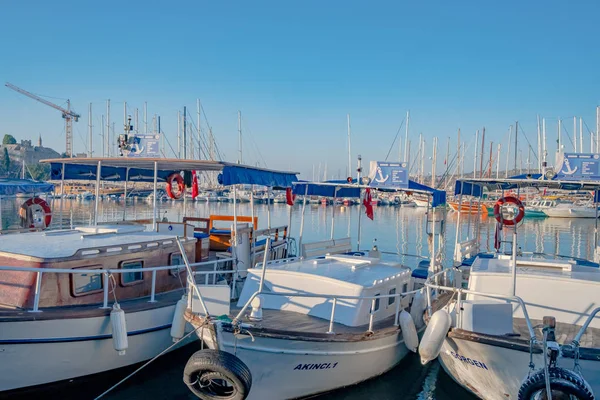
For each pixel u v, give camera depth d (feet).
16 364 28.27
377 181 46.50
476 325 27.71
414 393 34.17
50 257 30.35
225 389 27.25
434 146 187.62
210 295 29.86
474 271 33.12
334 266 37.24
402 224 159.53
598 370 24.44
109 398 31.53
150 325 33.60
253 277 35.12
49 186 58.59
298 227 146.20
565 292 30.94
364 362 31.99
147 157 41.04
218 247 49.93
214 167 43.29
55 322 28.89
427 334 28.68
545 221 190.60
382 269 37.55
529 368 25.52
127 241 35.81
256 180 41.37
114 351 31.65
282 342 27.63
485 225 155.02
